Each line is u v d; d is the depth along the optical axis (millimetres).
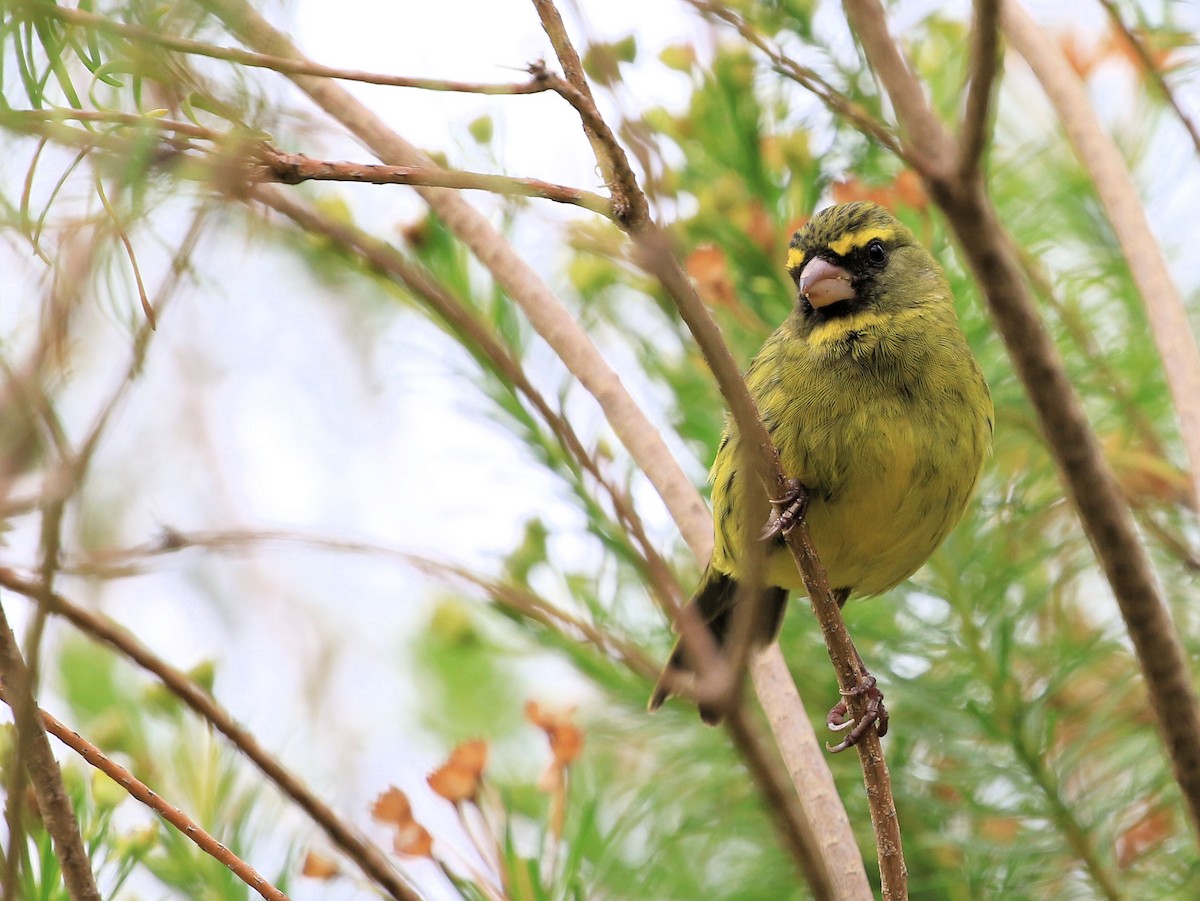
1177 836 9258
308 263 12508
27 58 5129
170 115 5477
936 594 9422
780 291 9883
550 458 9312
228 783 8008
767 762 7281
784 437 9219
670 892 9336
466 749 7500
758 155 9633
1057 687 8938
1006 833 9203
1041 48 9133
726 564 9406
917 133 6930
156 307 5074
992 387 9938
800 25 9258
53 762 5523
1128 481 9930
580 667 9578
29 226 5090
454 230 8703
